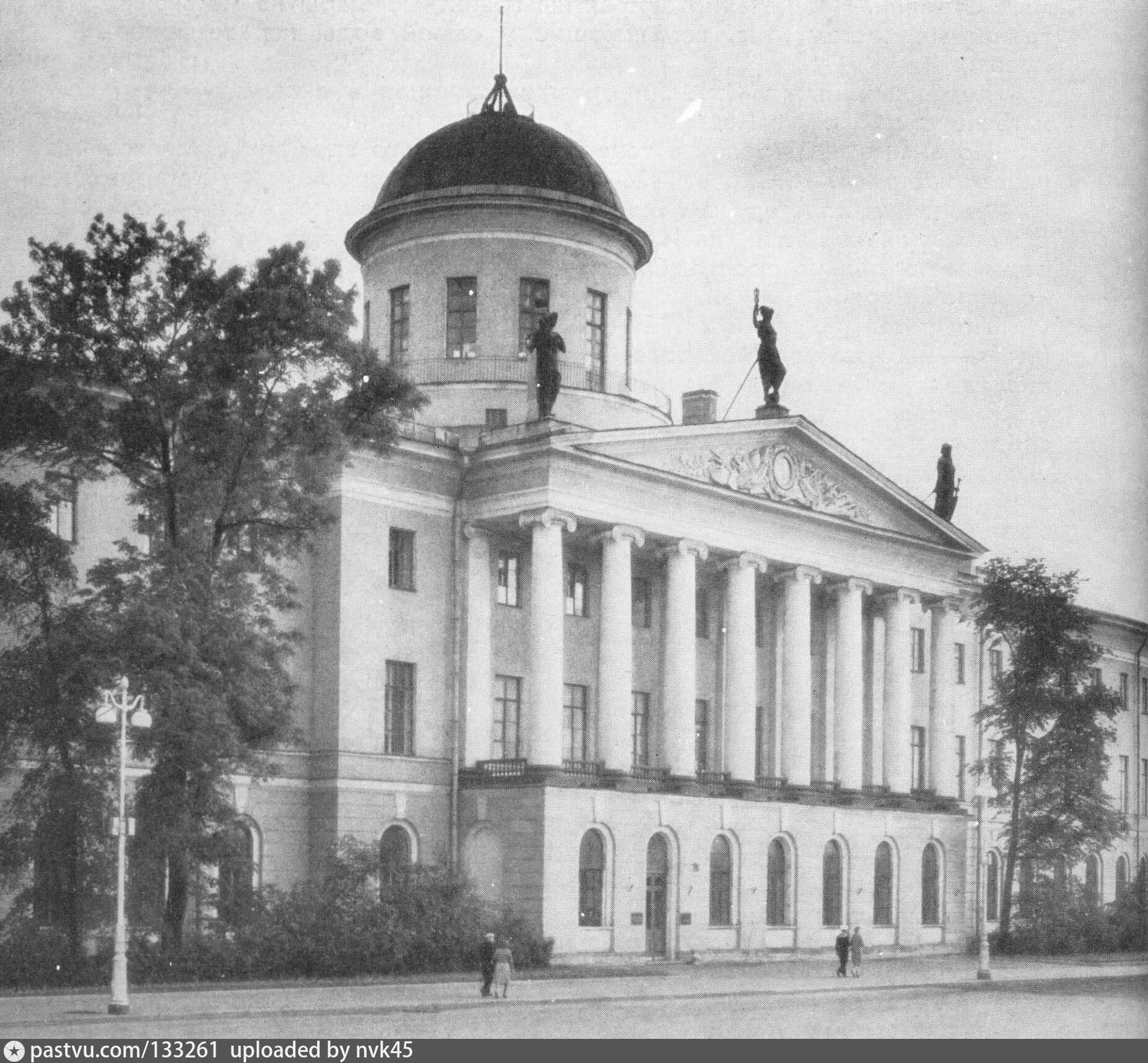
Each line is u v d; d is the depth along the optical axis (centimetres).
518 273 7238
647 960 6456
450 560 6525
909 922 7731
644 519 6688
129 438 4856
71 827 4703
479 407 7081
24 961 4581
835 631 7756
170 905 4862
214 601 4809
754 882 6938
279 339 4922
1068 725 8031
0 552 4866
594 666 6906
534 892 6109
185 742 4531
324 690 6144
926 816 7906
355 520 6228
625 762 6512
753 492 7100
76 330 4794
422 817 6303
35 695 4697
